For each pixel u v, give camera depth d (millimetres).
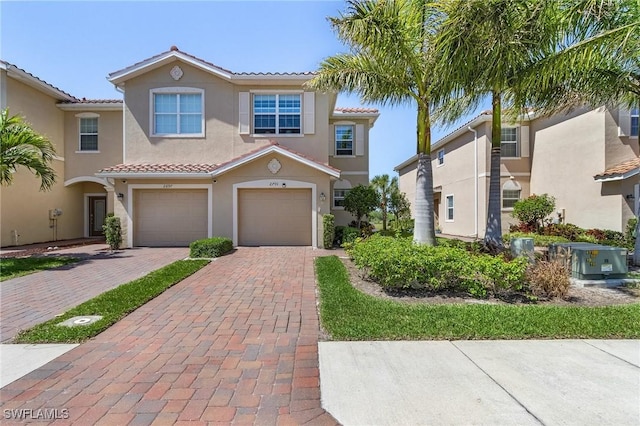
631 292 7605
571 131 17031
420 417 3242
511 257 9805
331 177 15180
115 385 3832
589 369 4145
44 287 8211
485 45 8000
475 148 20750
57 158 18547
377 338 5074
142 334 5301
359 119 20703
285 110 16203
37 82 16703
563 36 8602
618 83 9219
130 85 15938
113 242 14383
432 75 9438
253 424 3174
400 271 7344
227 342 5000
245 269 10203
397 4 9078
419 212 10328
